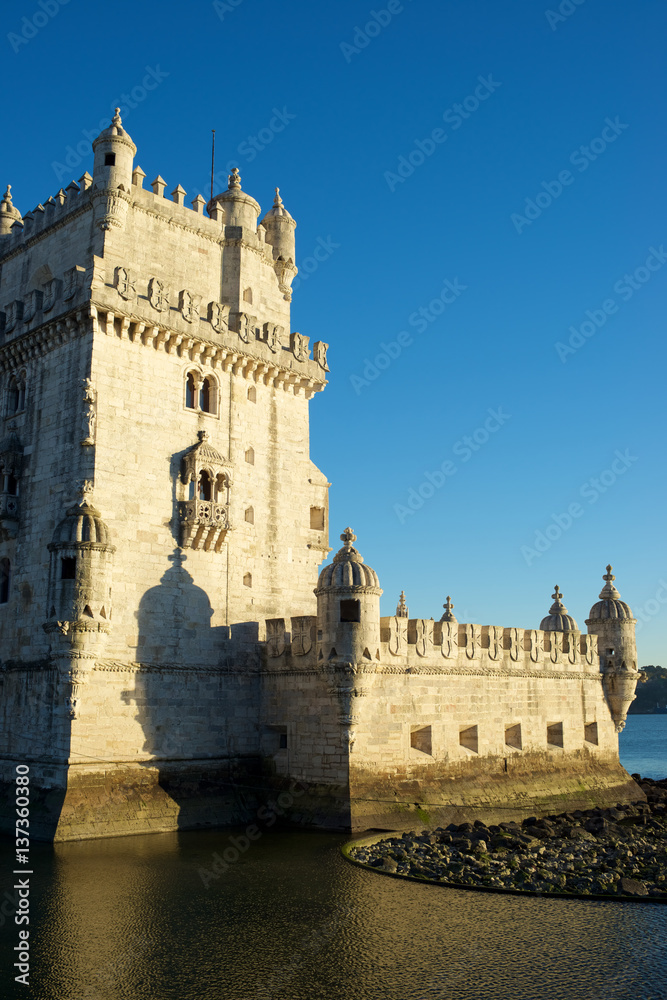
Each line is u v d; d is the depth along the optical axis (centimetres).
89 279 4319
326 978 2297
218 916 2786
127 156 4650
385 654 4472
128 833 3966
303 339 5356
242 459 4938
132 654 4231
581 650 5962
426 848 3772
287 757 4522
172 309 4631
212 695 4541
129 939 2553
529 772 5253
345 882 3222
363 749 4284
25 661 4359
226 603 4697
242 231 5159
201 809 4288
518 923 2819
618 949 2575
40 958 2400
